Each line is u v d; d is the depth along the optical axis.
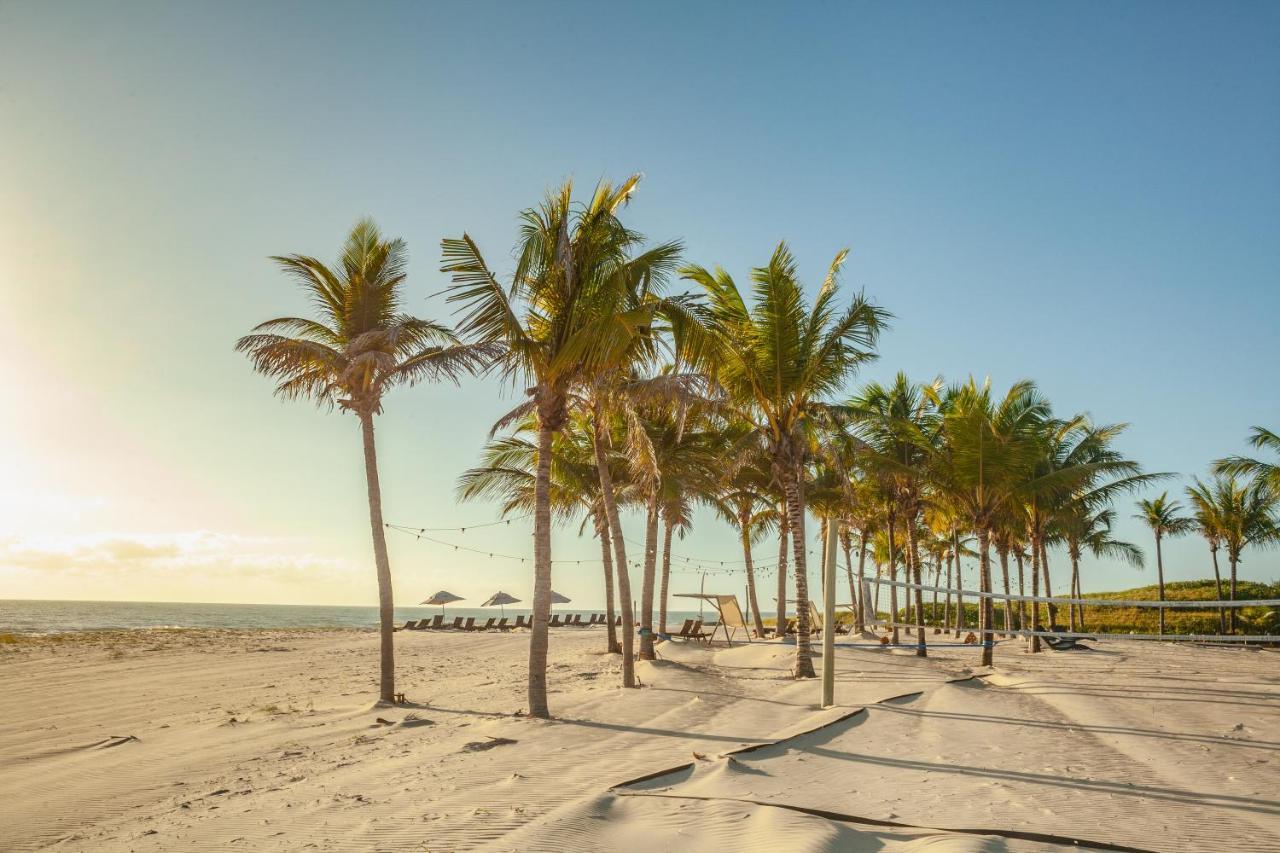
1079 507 31.53
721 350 13.75
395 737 10.22
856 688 15.16
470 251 12.36
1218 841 5.50
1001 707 12.45
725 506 29.62
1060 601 13.80
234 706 13.90
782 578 31.27
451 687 16.55
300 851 5.39
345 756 9.00
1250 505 40.22
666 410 15.55
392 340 12.94
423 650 29.41
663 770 7.39
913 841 5.36
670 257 13.12
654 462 15.88
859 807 6.31
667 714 11.80
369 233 15.37
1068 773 7.68
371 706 13.38
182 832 6.04
